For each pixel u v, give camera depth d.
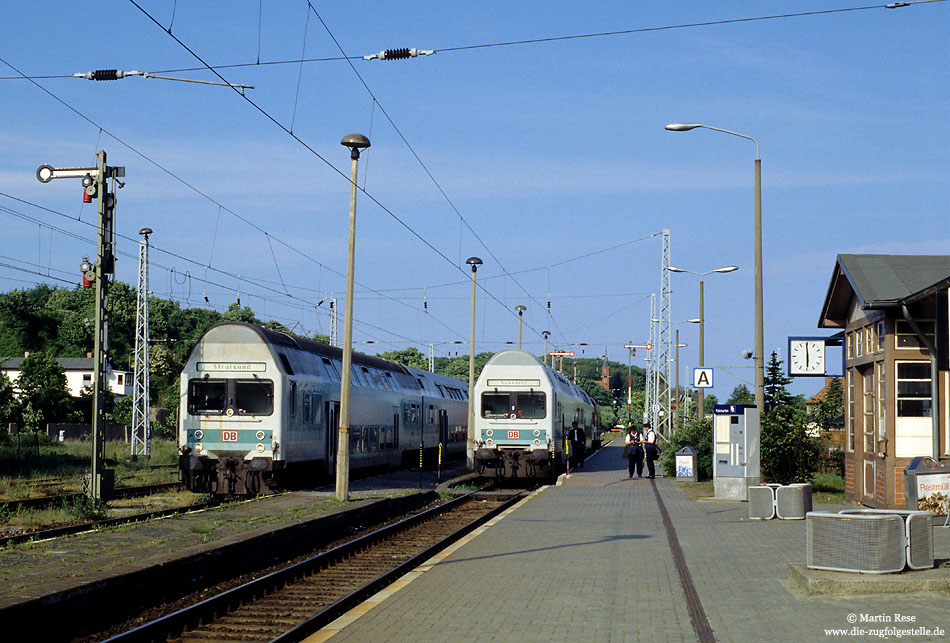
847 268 22.41
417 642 9.41
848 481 24.92
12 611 9.61
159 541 15.64
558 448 35.22
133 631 10.12
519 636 9.56
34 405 59.28
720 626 9.70
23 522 18.97
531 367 33.91
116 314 94.06
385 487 29.39
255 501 23.08
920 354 20.59
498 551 16.05
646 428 36.78
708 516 21.28
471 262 39.12
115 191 22.59
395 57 17.41
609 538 17.53
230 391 24.86
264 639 10.57
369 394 33.38
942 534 15.91
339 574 15.05
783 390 30.09
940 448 19.88
